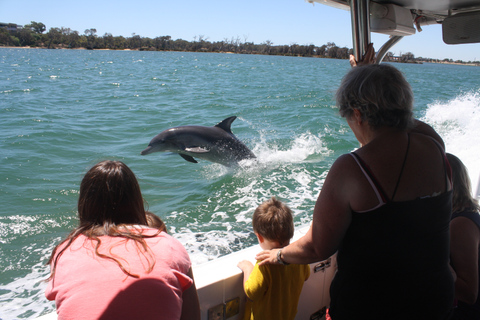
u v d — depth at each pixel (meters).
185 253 1.76
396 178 1.77
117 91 23.95
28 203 6.73
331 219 1.87
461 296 2.36
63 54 105.25
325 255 1.96
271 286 2.33
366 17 2.92
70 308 1.47
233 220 6.24
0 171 8.18
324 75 45.81
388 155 1.81
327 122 14.72
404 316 1.86
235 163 9.10
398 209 1.76
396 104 1.80
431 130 2.31
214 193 7.38
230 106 18.92
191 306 1.73
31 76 33.59
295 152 10.43
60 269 1.60
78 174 8.29
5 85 25.62
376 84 1.81
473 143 11.32
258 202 6.98
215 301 2.37
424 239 1.81
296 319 2.83
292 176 8.44
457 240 2.38
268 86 29.77
